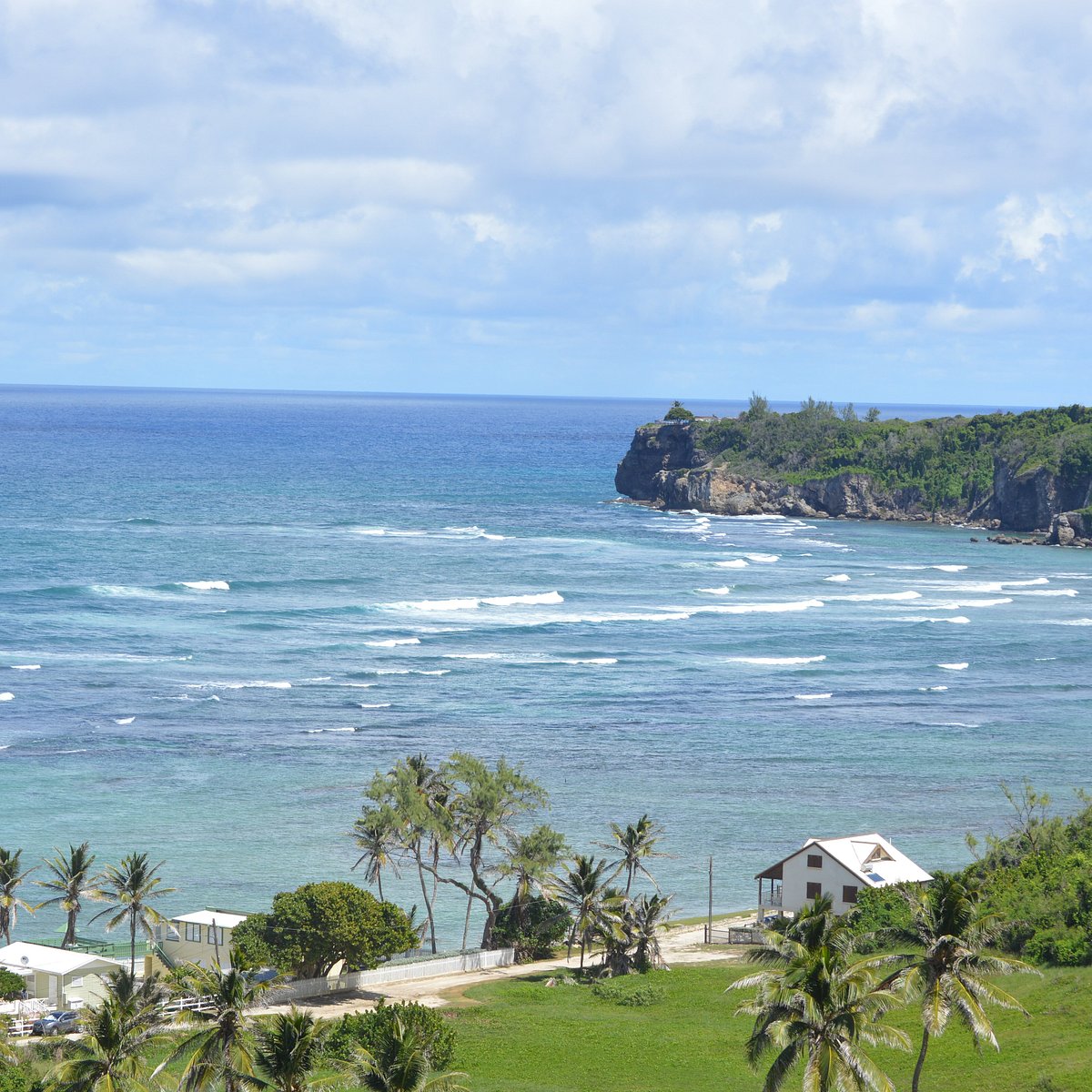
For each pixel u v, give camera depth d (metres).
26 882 89.69
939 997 43.59
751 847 99.75
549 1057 60.28
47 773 111.88
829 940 44.09
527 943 82.88
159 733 123.81
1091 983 59.62
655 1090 55.47
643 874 94.81
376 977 74.25
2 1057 53.50
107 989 56.31
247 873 92.31
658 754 121.94
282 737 124.00
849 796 111.38
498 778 85.12
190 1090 43.38
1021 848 84.44
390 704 136.38
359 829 81.44
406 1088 40.53
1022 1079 50.38
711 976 74.88
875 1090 39.88
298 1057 41.81
